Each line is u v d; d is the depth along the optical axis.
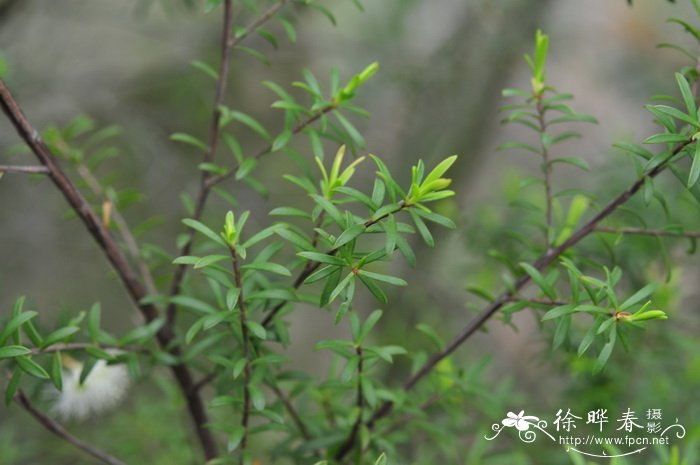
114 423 0.84
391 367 0.99
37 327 0.67
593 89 1.41
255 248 1.15
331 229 0.91
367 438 0.64
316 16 1.31
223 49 0.69
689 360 0.79
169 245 1.19
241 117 0.68
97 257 1.33
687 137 0.59
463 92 1.25
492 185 1.19
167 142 1.20
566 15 1.32
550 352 0.76
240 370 0.61
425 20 1.41
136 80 1.24
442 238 1.19
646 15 1.37
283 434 1.00
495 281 0.87
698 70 0.63
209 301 0.73
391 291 1.16
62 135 0.73
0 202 1.21
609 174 0.83
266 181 1.26
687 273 0.91
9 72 0.72
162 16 1.24
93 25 1.24
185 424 0.83
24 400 0.66
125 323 1.30
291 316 1.49
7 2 1.00
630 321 0.59
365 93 1.19
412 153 1.24
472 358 1.04
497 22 1.23
